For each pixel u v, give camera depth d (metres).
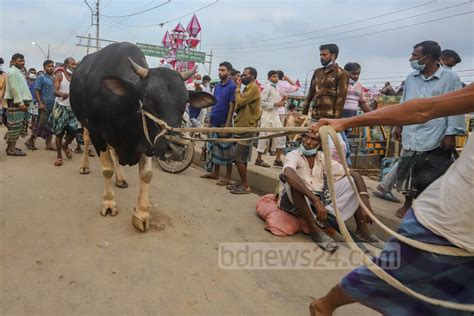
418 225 1.79
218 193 5.37
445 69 4.00
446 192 1.71
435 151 3.99
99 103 3.63
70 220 3.91
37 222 3.79
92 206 4.36
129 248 3.41
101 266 3.07
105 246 3.40
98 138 3.93
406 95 4.27
